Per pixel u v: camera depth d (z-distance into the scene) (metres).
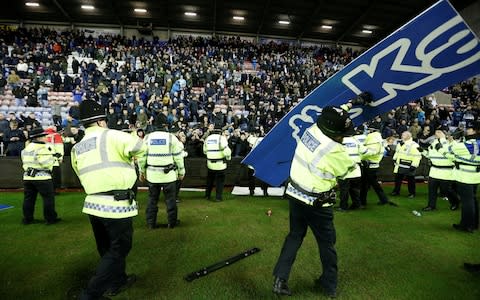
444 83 2.71
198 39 19.23
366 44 22.39
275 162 3.60
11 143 8.18
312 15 17.69
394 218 5.14
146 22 19.38
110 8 17.44
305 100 3.18
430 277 3.06
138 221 4.81
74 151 2.48
